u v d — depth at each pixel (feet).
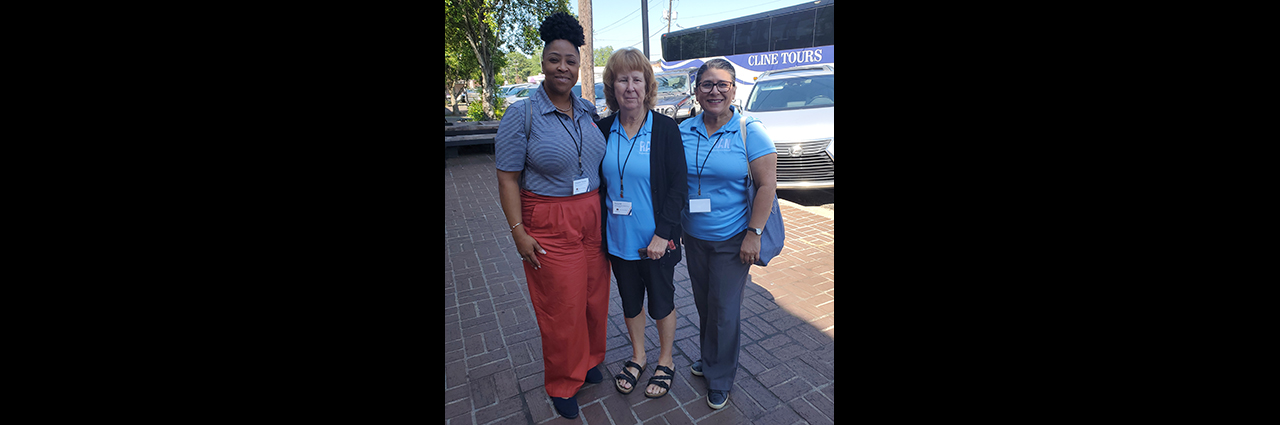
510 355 8.59
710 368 6.98
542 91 5.85
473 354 8.65
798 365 7.94
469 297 11.09
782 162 17.93
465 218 18.39
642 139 6.14
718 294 6.49
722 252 6.32
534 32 55.77
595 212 6.37
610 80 6.13
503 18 55.93
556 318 6.51
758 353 8.34
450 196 22.49
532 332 9.39
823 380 7.53
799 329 9.12
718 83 5.66
